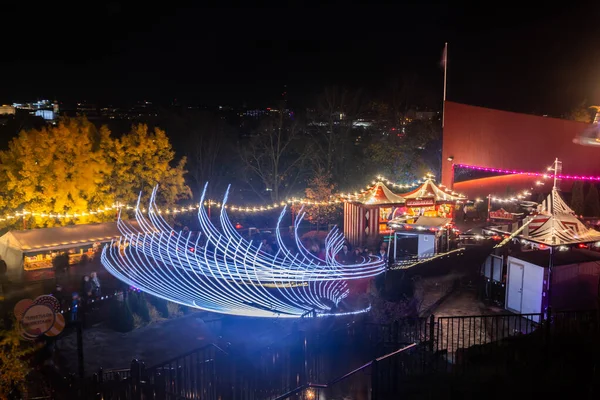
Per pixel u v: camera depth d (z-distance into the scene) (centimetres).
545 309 1720
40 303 1172
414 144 4534
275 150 5122
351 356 1374
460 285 2102
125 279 2247
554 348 1304
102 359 1641
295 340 1414
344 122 4959
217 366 1248
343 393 1180
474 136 3356
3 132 4516
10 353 1227
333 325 1596
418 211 2994
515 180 3522
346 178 4684
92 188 3086
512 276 1842
